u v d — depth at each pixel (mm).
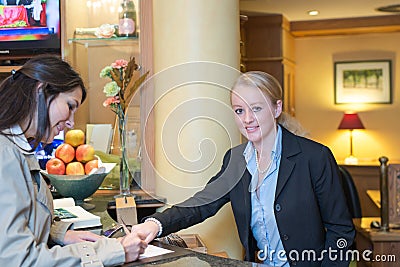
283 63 6145
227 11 2662
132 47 3061
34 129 1369
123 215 2039
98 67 3076
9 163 1286
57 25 2867
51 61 1411
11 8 2881
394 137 6766
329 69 6941
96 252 1333
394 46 6734
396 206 3227
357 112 6871
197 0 2615
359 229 3402
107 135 2863
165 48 2652
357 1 5430
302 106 7043
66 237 1550
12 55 2904
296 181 1988
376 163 6492
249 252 2100
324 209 2039
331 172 2006
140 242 1407
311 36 6949
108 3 3113
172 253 1484
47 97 1363
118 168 2691
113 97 2389
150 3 2695
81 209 1981
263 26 6141
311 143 2037
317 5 5578
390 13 6215
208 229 2631
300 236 2002
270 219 2033
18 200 1271
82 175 2240
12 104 1342
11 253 1231
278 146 2010
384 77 6777
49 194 1517
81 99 1474
